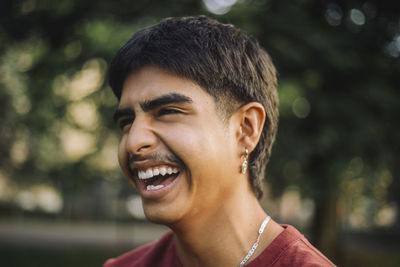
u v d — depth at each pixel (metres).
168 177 1.20
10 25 5.79
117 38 4.43
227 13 4.56
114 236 15.38
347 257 10.17
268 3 5.07
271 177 5.61
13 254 10.30
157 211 1.18
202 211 1.22
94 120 5.81
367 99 5.34
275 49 4.80
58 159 7.57
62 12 5.23
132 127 1.20
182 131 1.17
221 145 1.21
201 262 1.29
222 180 1.22
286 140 5.24
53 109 5.62
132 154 1.19
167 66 1.19
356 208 6.71
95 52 4.82
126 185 11.20
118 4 5.16
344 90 5.50
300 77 5.09
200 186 1.18
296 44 4.93
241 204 1.28
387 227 19.42
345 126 5.29
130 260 1.59
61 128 6.05
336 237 7.59
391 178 6.74
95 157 6.91
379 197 6.64
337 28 5.59
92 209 20.86
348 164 5.54
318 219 7.54
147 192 1.19
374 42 5.62
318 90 5.40
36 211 20.61
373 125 5.38
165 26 1.26
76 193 7.66
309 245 1.26
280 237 1.24
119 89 1.32
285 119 5.12
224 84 1.24
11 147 11.33
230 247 1.26
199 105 1.19
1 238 13.09
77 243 12.93
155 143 1.18
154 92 1.19
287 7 5.05
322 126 5.25
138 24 4.82
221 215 1.25
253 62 1.33
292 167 5.54
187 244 1.28
